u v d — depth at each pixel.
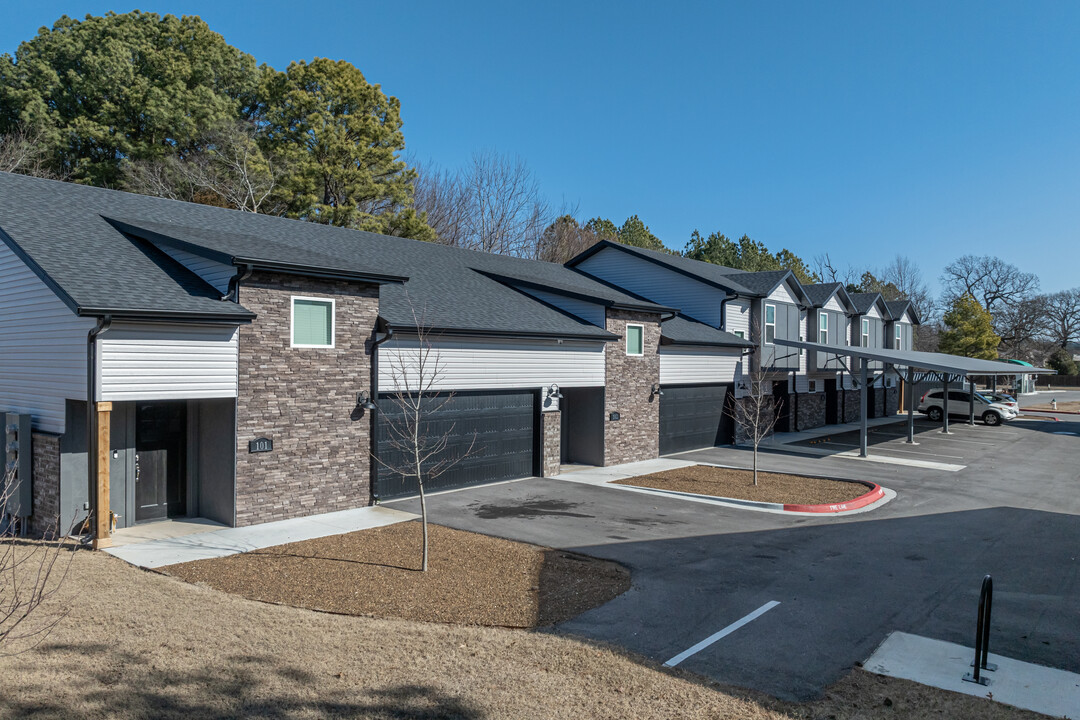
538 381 19.19
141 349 11.72
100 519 11.50
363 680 6.67
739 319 29.52
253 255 13.15
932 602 9.71
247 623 8.05
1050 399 62.50
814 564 11.51
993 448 27.66
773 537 13.30
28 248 12.30
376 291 15.23
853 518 15.16
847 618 9.02
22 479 12.54
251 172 34.44
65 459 11.99
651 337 23.14
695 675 7.15
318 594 9.34
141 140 34.81
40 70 34.56
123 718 5.74
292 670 6.82
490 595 9.53
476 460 17.81
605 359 21.25
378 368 15.30
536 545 12.30
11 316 13.30
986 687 7.04
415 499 16.06
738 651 7.86
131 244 14.47
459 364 17.03
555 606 9.18
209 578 9.99
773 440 29.20
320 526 13.30
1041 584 10.59
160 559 10.96
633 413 22.42
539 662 7.27
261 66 42.97
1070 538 13.52
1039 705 6.66
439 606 9.00
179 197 33.91
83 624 7.79
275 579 9.98
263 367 13.37
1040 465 23.36
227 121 35.78
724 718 6.20
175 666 6.78
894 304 44.47
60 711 5.78
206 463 13.81
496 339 17.81
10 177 16.09
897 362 23.77
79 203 15.99
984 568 11.42
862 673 7.34
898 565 11.53
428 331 15.83
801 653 7.84
